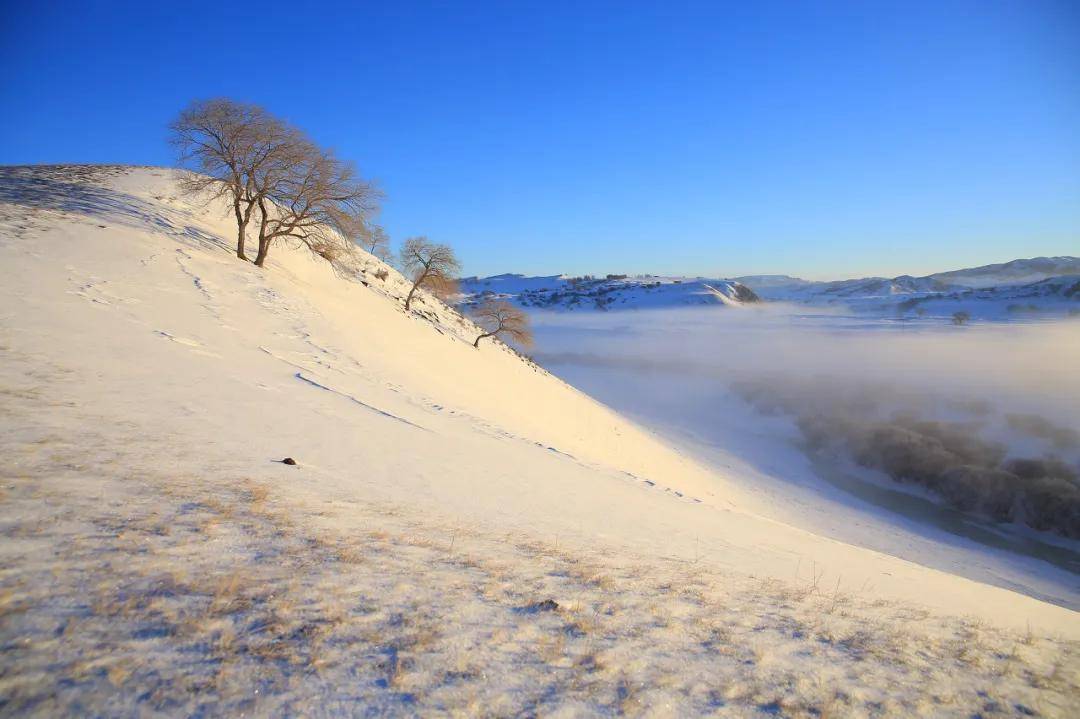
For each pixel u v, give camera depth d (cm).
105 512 513
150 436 780
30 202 2311
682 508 1273
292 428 1026
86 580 396
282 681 333
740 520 1355
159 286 1828
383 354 2284
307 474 804
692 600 598
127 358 1146
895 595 824
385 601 457
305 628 393
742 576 751
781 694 419
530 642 434
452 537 674
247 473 736
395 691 342
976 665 547
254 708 307
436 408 1691
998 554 3198
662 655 450
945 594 955
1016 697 486
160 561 447
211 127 2503
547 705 354
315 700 322
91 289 1545
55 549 428
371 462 955
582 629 471
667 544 869
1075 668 596
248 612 399
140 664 324
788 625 573
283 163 2609
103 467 624
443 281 4575
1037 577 2898
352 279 3969
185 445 784
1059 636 763
